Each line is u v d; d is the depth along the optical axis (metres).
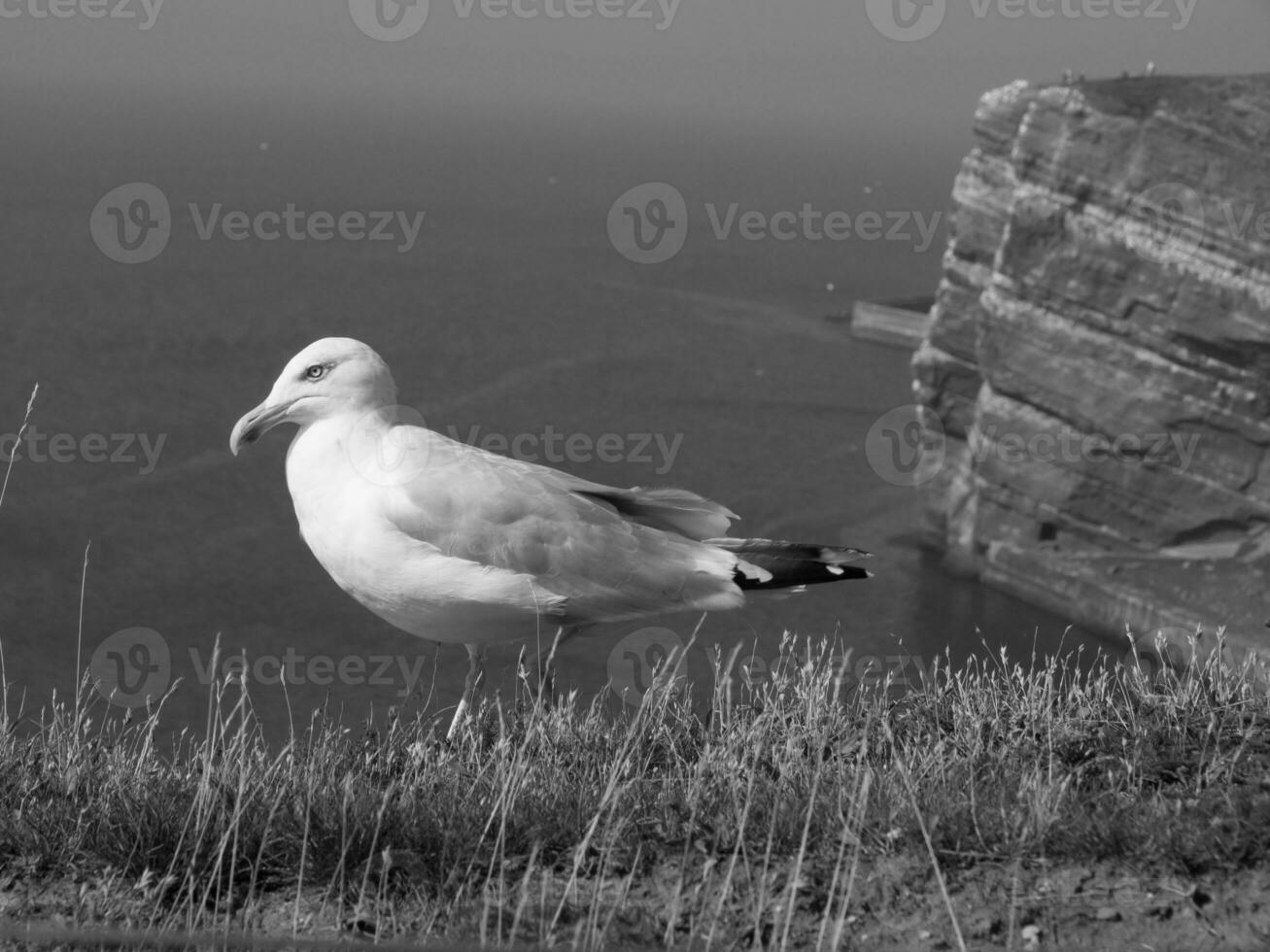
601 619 8.10
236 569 44.59
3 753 6.47
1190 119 38.91
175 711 28.39
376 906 5.30
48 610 39.72
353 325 93.19
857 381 83.88
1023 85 45.81
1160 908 5.16
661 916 5.25
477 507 7.72
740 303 112.25
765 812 5.79
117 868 5.56
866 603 42.94
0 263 109.12
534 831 5.68
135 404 67.88
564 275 123.75
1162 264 39.62
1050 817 5.52
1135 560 41.31
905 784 5.81
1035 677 7.23
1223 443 39.81
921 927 5.15
